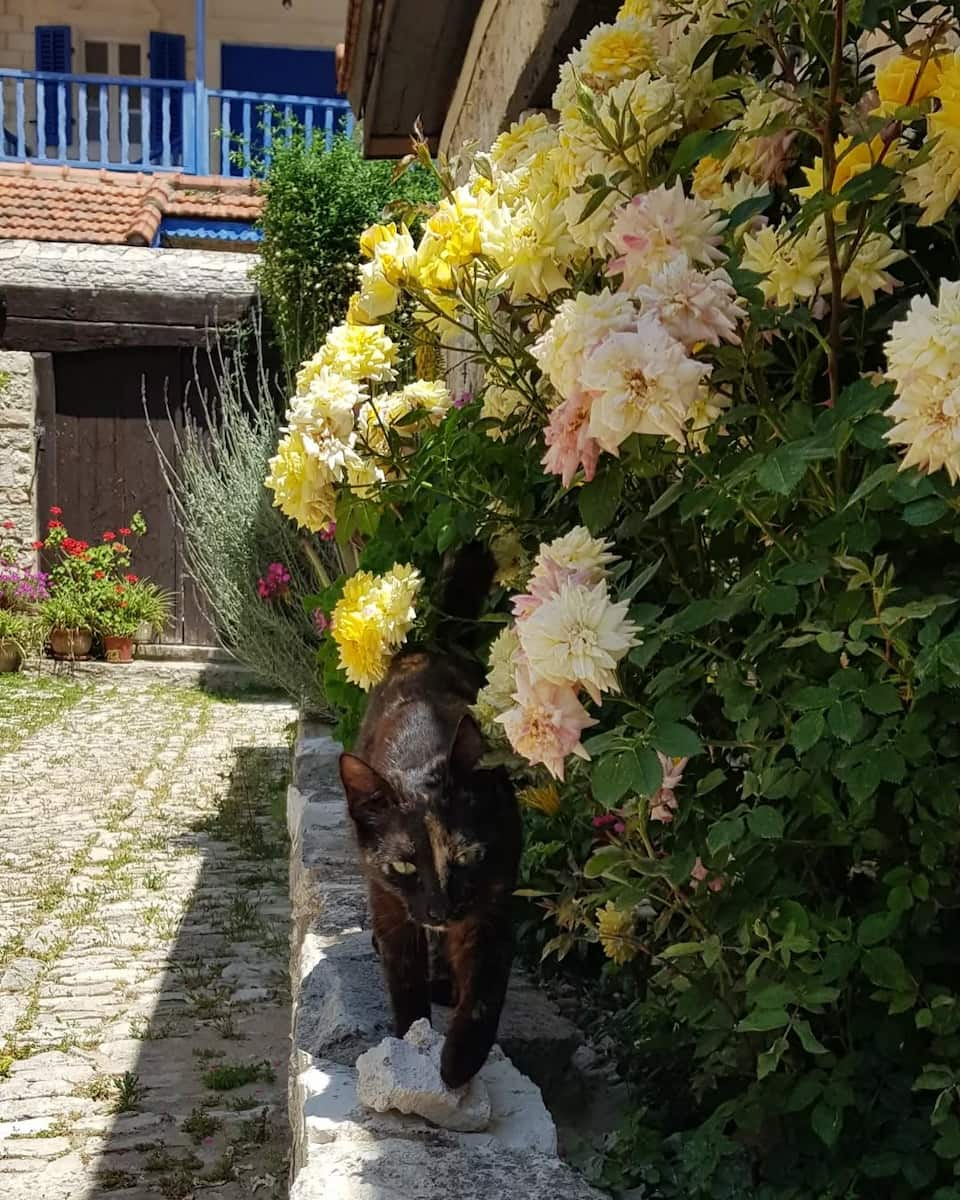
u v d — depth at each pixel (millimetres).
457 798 2760
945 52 1830
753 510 1826
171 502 13328
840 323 1875
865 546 1691
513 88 5691
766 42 1957
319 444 3266
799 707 1714
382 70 7363
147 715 11242
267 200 12211
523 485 2775
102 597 12945
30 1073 4551
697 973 2197
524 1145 2328
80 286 12930
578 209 2180
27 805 8336
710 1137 2107
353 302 3129
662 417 1743
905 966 1882
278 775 9148
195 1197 3723
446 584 3475
